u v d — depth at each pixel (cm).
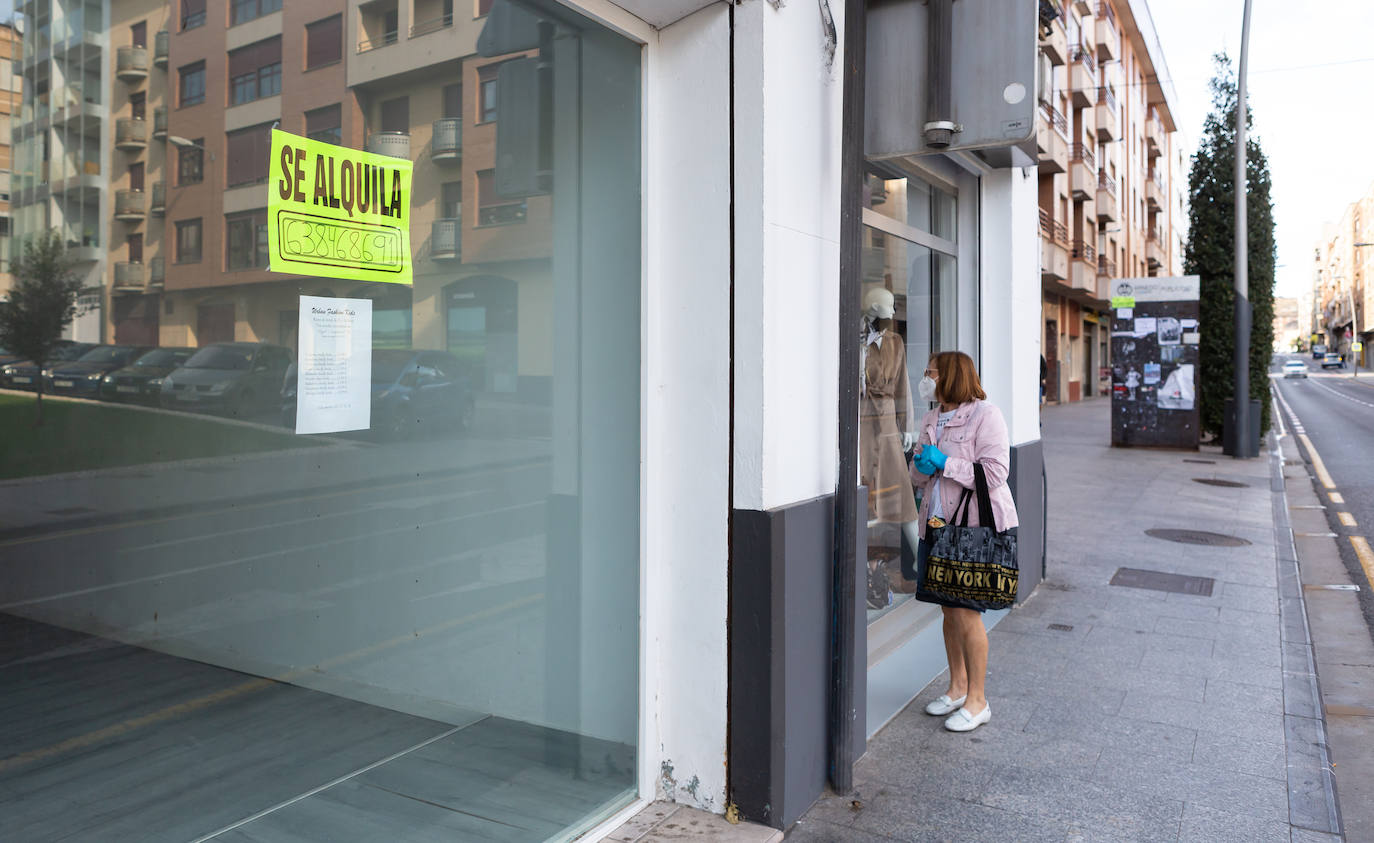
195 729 227
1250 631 582
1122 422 1747
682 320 333
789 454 334
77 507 198
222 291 228
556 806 322
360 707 270
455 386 298
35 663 193
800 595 333
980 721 426
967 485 410
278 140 242
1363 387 5778
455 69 294
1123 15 4047
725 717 328
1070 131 3344
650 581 336
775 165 323
